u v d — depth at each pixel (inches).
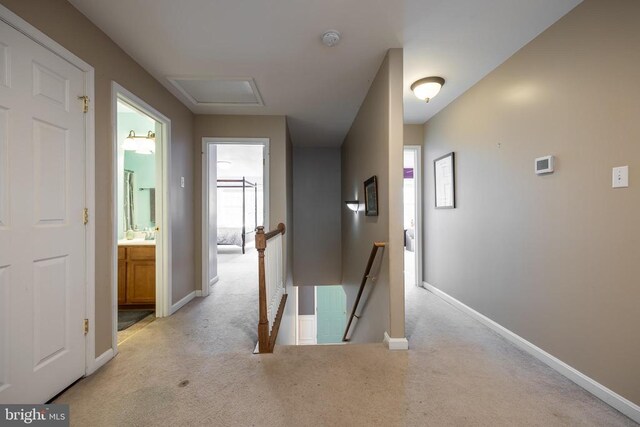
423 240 151.6
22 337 51.4
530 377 66.2
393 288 80.9
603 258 58.6
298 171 210.8
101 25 69.9
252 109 127.7
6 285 48.9
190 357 75.5
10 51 49.7
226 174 354.3
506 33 74.1
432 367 70.3
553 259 70.6
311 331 286.2
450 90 110.3
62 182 60.1
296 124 151.5
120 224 136.1
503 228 89.2
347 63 88.7
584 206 62.6
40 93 55.2
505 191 88.1
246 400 57.7
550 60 71.1
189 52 82.3
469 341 85.6
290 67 91.0
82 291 65.1
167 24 69.9
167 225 107.3
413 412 54.2
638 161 52.7
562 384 63.5
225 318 105.4
